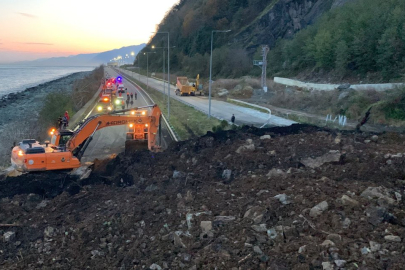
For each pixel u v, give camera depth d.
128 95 42.25
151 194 11.05
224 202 9.31
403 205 7.93
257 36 78.12
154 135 19.41
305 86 46.34
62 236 8.98
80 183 13.20
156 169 13.75
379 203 7.88
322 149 12.74
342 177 10.01
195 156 14.28
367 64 40.75
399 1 41.09
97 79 80.44
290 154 12.72
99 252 8.08
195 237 7.82
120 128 28.66
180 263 7.03
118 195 11.53
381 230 6.94
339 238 6.76
